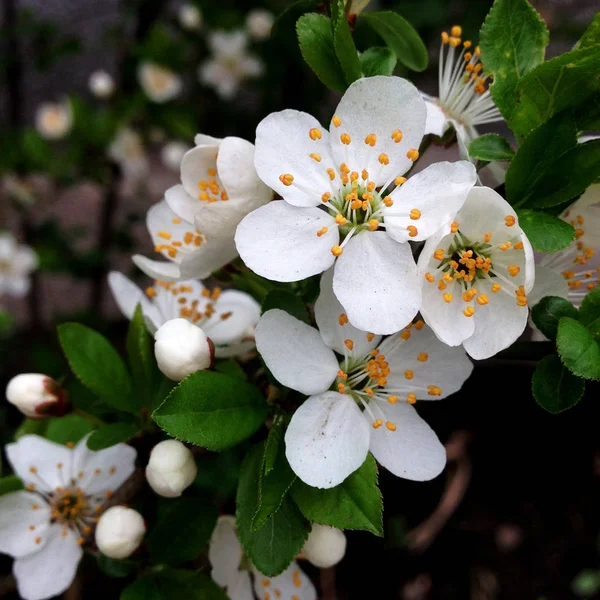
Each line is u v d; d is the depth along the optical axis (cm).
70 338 7
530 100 6
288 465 6
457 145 7
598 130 6
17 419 16
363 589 15
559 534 16
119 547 6
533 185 6
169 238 7
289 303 6
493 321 5
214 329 8
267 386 6
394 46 7
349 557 16
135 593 6
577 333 5
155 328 8
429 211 5
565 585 16
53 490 7
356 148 6
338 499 5
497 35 6
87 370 7
